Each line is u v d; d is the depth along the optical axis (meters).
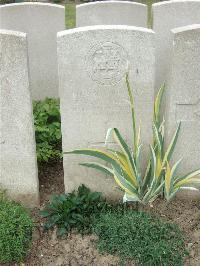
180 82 1.35
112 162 1.40
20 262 1.31
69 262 1.30
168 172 1.37
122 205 1.49
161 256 1.24
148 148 1.47
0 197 1.44
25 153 1.44
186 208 1.49
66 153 1.39
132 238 1.30
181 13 1.81
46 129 1.69
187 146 1.46
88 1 3.98
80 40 1.29
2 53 1.29
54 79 2.07
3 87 1.34
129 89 1.29
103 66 1.33
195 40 1.29
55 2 3.99
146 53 1.31
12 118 1.39
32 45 1.99
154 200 1.49
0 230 1.27
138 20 1.99
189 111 1.40
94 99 1.38
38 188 1.53
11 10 1.92
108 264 1.28
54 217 1.40
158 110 1.43
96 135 1.44
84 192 1.47
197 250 1.33
